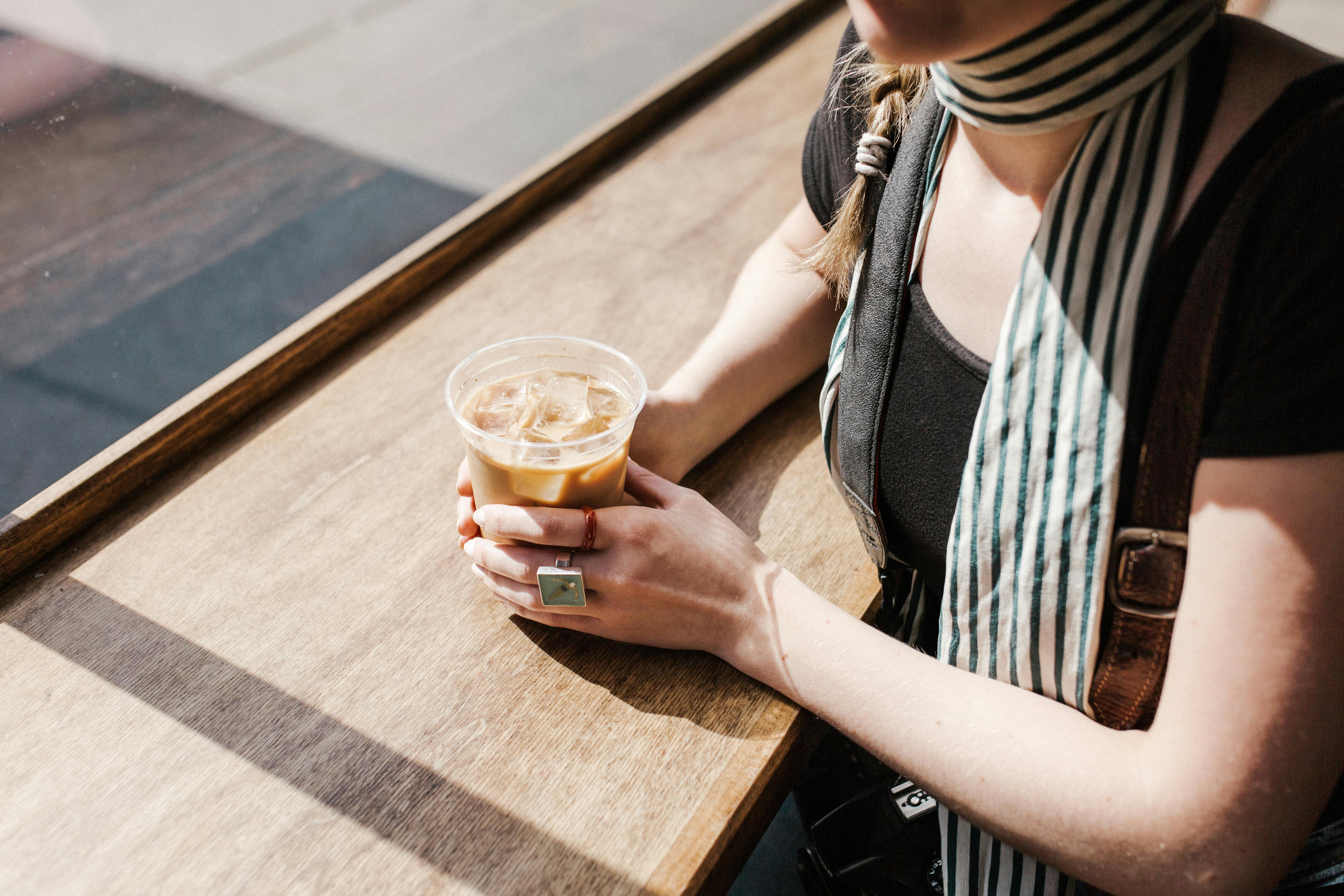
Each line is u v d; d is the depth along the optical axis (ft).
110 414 5.71
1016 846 2.21
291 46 11.23
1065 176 2.09
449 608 2.81
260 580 2.87
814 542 3.08
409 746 2.41
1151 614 2.09
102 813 2.24
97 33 6.50
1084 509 2.12
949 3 1.86
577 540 2.57
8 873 2.12
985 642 2.42
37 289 6.06
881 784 3.06
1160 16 1.92
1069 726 2.21
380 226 8.19
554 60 11.87
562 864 2.16
